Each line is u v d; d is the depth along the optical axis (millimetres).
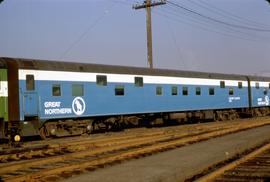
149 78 28578
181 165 11562
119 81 26234
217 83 35750
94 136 23016
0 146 19109
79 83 23734
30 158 14945
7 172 11828
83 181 9766
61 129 23000
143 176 10102
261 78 42719
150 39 36156
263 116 42969
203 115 34281
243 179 9977
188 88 32250
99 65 25281
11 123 20094
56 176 10922
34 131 21281
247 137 19078
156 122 30078
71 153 15070
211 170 11742
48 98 21922
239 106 38719
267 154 14062
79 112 23594
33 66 21297
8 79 19984
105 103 25203
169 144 17047
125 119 27141
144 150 15297
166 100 29906
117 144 17875
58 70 22594
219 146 15812
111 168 11414
